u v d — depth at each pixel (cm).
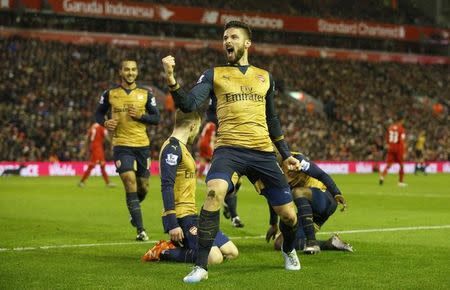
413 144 5450
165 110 4866
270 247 1181
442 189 2938
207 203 846
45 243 1217
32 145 4191
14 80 4741
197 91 840
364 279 866
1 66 4831
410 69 6756
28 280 855
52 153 4231
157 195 2484
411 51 7106
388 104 6044
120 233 1379
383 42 6956
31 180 3478
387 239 1277
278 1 6662
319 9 6844
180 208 1010
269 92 892
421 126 5784
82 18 5641
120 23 5803
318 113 5531
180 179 1016
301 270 933
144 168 1397
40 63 5000
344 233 1377
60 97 4703
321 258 1039
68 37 5528
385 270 933
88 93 4834
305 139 5059
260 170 876
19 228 1451
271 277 878
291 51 6469
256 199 2312
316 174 1071
